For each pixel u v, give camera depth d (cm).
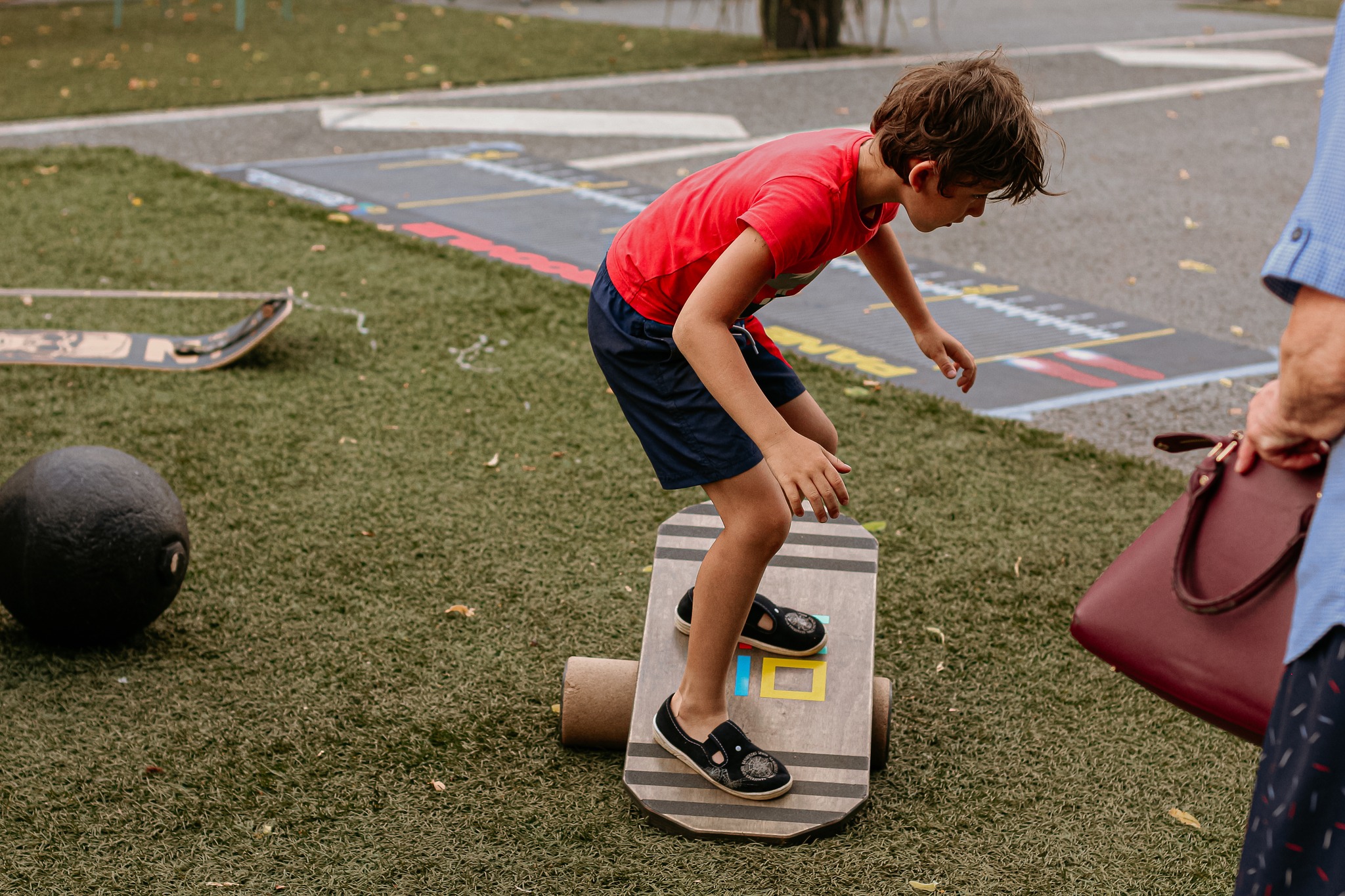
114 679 308
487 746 287
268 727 292
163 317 586
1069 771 280
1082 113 1161
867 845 252
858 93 1221
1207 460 185
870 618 290
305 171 890
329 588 357
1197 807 268
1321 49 1548
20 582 304
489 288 641
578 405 498
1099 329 618
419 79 1223
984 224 807
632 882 239
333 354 543
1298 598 153
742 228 227
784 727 269
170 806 262
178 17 1580
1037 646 334
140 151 925
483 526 397
